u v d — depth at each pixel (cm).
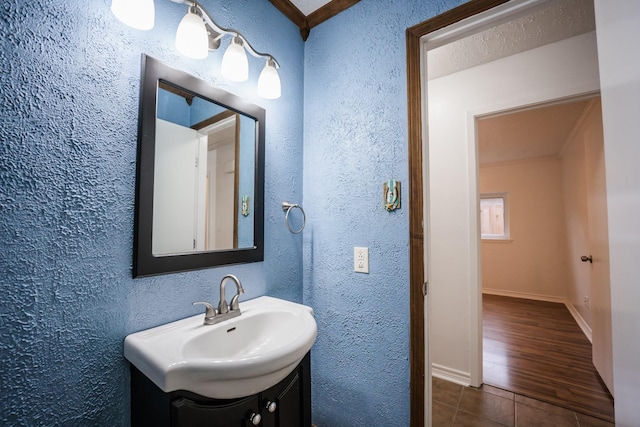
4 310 61
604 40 70
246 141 118
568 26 152
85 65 73
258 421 77
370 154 125
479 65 192
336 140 136
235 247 113
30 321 64
